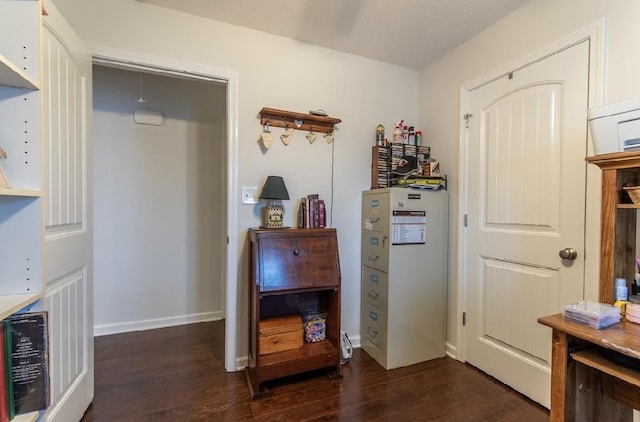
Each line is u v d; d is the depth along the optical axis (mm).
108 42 1812
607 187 1248
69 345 1471
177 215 2955
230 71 2105
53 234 1327
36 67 941
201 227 3047
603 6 1517
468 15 1991
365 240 2473
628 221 1267
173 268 2943
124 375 2045
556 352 1191
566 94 1675
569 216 1661
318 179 2395
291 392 1882
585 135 1594
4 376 830
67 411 1444
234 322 2131
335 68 2438
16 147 935
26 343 862
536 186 1822
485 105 2141
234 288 2139
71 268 1477
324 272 2020
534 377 1812
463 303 2289
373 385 1967
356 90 2514
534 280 1832
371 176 2564
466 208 2281
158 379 2004
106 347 2455
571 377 1195
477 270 2193
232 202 2131
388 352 2176
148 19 1902
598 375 1277
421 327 2293
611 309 1168
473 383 2002
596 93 1542
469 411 1719
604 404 1297
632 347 960
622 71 1453
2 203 927
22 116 938
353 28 2148
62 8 1715
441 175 2498
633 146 1133
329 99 2420
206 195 3061
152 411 1686
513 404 1788
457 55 2371
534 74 1830
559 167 1709
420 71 2750
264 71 2205
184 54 1987
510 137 1972
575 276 1632
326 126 2404
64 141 1420
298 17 2033
